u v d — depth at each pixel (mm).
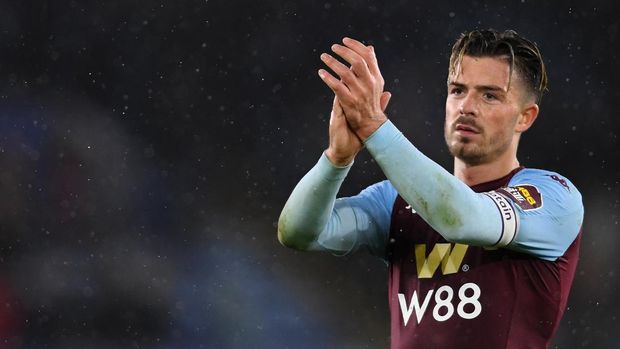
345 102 8883
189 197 42625
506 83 9641
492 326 9383
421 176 8773
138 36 44375
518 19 42219
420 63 42656
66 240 39812
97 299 38062
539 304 9469
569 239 9609
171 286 38938
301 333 37594
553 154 41781
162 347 36969
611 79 41844
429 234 9984
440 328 9562
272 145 43750
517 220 9094
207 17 44500
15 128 42156
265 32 44531
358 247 10430
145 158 43062
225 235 41875
